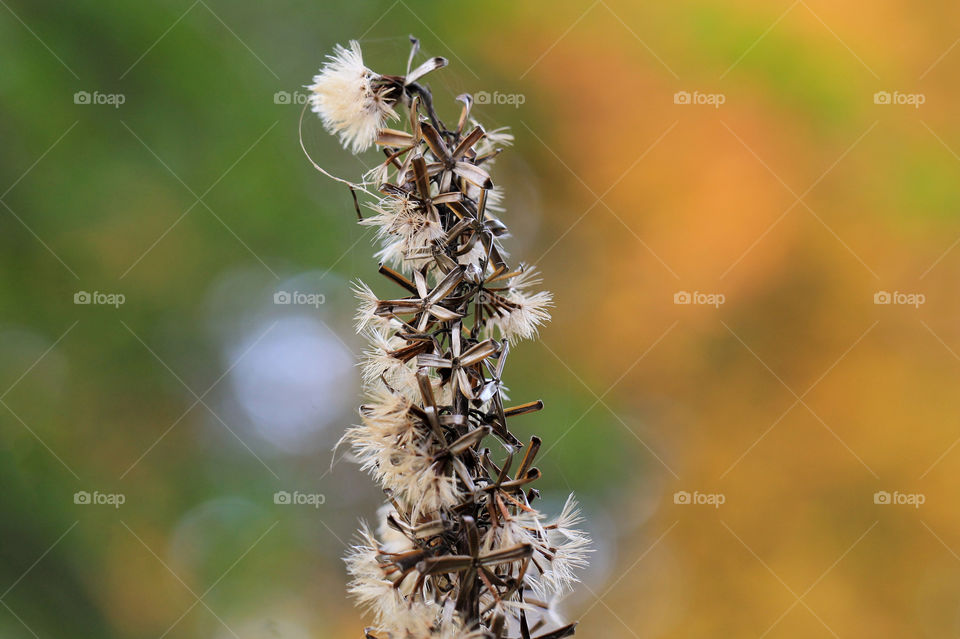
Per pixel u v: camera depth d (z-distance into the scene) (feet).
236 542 5.46
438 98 3.15
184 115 5.62
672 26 6.61
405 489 2.18
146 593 5.30
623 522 6.04
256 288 5.89
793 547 6.86
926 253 6.88
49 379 5.37
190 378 5.75
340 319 5.77
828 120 6.64
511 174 6.61
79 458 5.34
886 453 7.04
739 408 7.13
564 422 5.81
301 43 5.96
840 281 7.09
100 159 5.43
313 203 5.90
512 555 2.15
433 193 2.24
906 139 6.64
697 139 6.78
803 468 7.07
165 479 5.55
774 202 6.84
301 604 5.46
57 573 5.01
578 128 6.78
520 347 5.89
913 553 6.84
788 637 6.62
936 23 6.49
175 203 5.63
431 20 6.14
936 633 6.65
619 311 6.95
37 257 5.36
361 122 2.22
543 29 6.49
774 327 7.20
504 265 2.23
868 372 7.13
